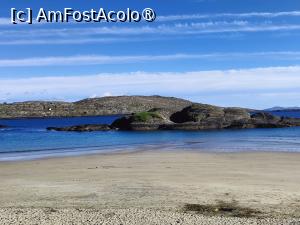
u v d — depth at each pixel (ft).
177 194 56.34
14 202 53.06
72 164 93.61
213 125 244.83
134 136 200.54
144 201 52.47
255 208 48.47
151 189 60.08
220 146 138.31
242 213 46.26
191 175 73.56
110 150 131.54
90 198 54.70
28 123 465.88
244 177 70.95
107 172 78.89
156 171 79.15
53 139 191.42
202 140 167.94
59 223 41.91
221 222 41.91
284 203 50.80
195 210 47.75
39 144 162.40
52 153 124.67
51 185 65.31
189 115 258.78
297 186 62.03
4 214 45.24
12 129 307.37
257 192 57.21
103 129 260.01
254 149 125.70
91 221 42.50
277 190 58.70
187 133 215.31
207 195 55.47
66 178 72.49
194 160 97.55
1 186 65.31
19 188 63.05
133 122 252.01
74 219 43.19
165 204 50.70
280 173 75.61
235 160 96.78
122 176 73.36
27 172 81.66
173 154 113.39
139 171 79.46
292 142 152.25
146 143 158.20
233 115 258.78
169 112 274.77
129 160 99.71
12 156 116.88
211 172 77.10
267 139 168.76
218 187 61.11
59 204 51.42
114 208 48.80
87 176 74.28
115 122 263.90
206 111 261.03
